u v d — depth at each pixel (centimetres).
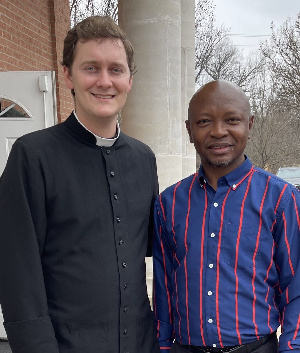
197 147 201
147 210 207
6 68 484
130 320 189
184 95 649
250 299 185
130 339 189
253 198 192
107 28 185
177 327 200
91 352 179
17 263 168
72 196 182
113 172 193
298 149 2772
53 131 191
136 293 193
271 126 2812
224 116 193
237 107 194
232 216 191
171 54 503
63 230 180
